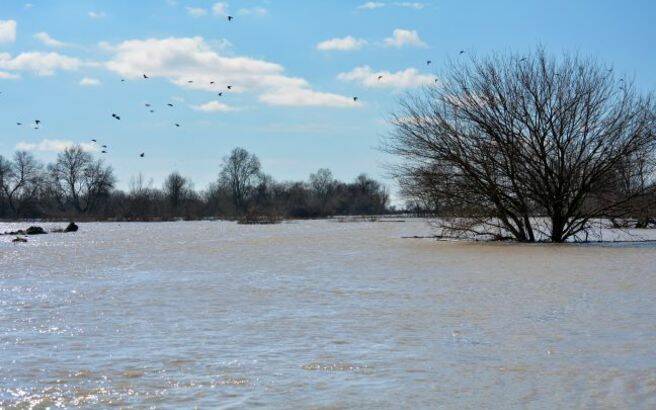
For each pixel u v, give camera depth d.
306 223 103.75
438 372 10.98
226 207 154.38
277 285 22.56
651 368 10.95
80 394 10.01
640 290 19.83
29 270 29.38
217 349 12.79
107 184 142.38
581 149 39.50
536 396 9.64
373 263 30.12
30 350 12.86
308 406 9.37
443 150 40.03
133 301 19.16
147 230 80.69
